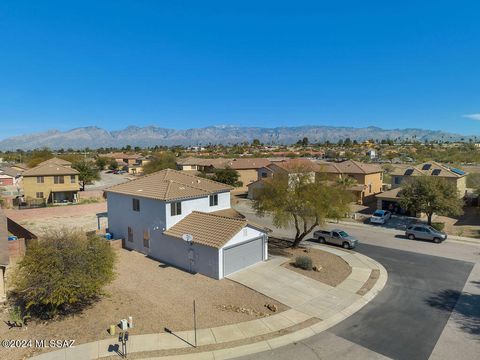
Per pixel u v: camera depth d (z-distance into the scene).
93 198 58.03
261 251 25.56
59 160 74.00
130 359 13.26
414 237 33.34
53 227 38.12
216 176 64.56
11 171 75.44
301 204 27.81
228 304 18.31
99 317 16.39
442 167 47.34
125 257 26.28
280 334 15.35
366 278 22.75
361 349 14.24
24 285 15.39
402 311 17.88
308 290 20.45
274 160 78.31
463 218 41.16
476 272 24.11
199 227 24.64
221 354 13.79
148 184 29.33
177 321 16.31
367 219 41.41
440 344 14.66
